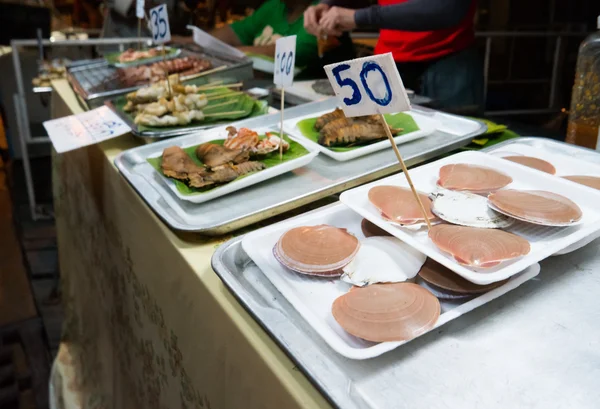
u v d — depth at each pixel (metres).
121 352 1.33
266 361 0.57
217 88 1.61
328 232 0.71
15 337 2.01
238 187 0.95
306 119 1.26
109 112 1.48
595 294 0.64
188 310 0.80
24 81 3.10
